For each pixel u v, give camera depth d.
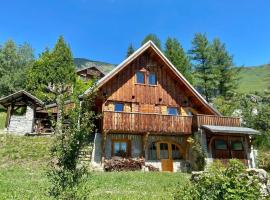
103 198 11.97
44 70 48.19
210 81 53.91
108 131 24.39
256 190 6.66
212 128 25.64
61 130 7.20
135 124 24.94
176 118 26.64
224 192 6.64
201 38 55.81
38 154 23.53
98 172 21.11
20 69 59.41
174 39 56.50
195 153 26.72
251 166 27.70
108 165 23.75
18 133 31.64
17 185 13.90
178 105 28.91
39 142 27.00
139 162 24.92
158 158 26.55
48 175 7.07
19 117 32.44
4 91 55.91
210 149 26.28
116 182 16.67
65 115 7.40
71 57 51.44
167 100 28.55
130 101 26.98
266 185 7.48
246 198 6.48
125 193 13.52
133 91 27.44
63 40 52.34
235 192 6.52
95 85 8.01
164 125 25.95
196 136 26.47
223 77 55.91
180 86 29.52
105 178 17.56
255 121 38.16
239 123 28.58
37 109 35.84
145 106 27.50
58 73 48.06
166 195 13.24
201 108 29.80
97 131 25.89
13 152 23.61
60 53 50.47
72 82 47.78
